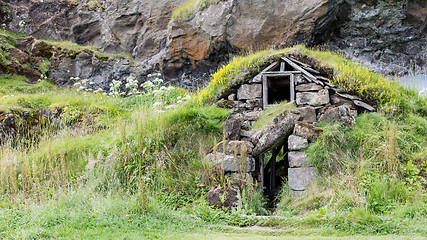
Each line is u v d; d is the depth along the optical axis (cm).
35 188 740
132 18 2088
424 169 771
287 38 1551
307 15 1512
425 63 1434
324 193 752
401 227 568
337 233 565
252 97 1012
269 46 1574
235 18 1625
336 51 1558
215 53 1689
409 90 1013
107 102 1345
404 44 1495
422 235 533
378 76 1066
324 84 987
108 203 677
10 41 1980
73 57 1944
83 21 2178
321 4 1483
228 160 827
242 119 971
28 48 2003
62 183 776
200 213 694
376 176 749
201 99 1049
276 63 1038
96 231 536
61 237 501
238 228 625
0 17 2147
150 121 944
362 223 592
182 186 802
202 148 843
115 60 1927
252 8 1603
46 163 891
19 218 607
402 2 1434
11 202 697
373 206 676
